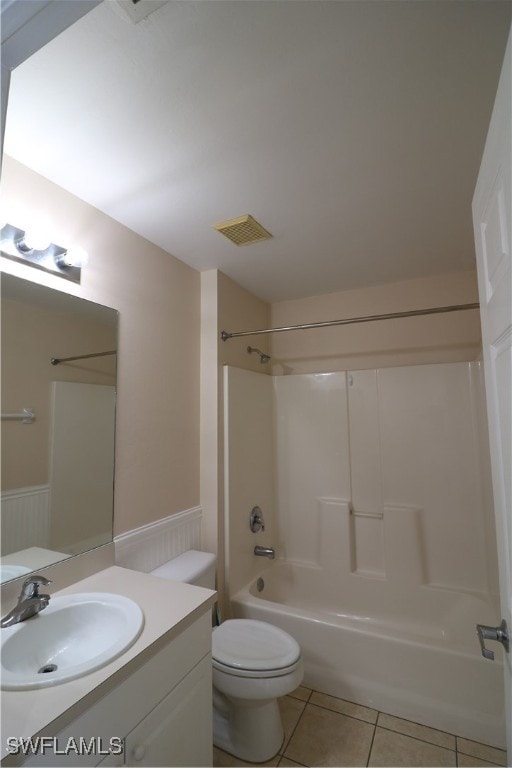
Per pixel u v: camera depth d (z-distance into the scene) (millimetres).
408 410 2521
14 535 1273
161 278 2041
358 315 2789
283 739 1666
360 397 2668
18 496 1295
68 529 1444
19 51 544
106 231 1710
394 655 1804
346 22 903
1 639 1044
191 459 2180
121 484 1690
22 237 1339
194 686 1229
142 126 1208
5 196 1309
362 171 1463
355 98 1125
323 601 2537
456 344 2506
